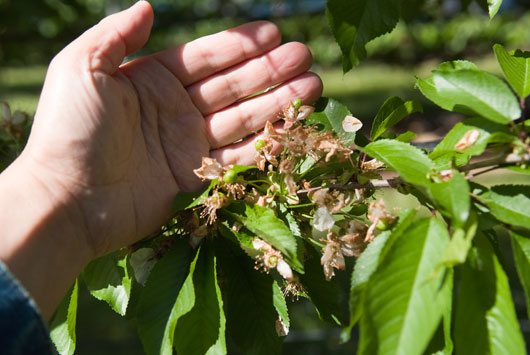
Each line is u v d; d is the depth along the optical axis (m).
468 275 0.46
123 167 0.57
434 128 2.32
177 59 0.59
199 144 0.59
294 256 0.51
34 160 0.55
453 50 2.45
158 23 1.89
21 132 0.65
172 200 0.59
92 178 0.56
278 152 0.56
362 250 0.54
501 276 0.46
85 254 0.56
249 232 0.54
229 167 0.54
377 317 0.45
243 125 0.59
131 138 0.57
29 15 1.35
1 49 1.50
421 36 2.46
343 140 0.57
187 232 0.56
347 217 0.55
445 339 0.49
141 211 0.58
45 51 1.60
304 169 0.56
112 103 0.56
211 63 0.59
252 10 2.45
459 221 0.45
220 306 0.52
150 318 0.53
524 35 2.46
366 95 3.91
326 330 1.34
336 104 0.59
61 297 0.54
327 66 3.35
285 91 0.59
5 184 0.54
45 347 0.49
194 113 0.59
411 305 0.45
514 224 0.48
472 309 0.46
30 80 5.00
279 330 0.56
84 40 0.56
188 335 0.52
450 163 0.50
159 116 0.59
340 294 0.57
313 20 2.27
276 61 0.59
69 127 0.55
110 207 0.56
